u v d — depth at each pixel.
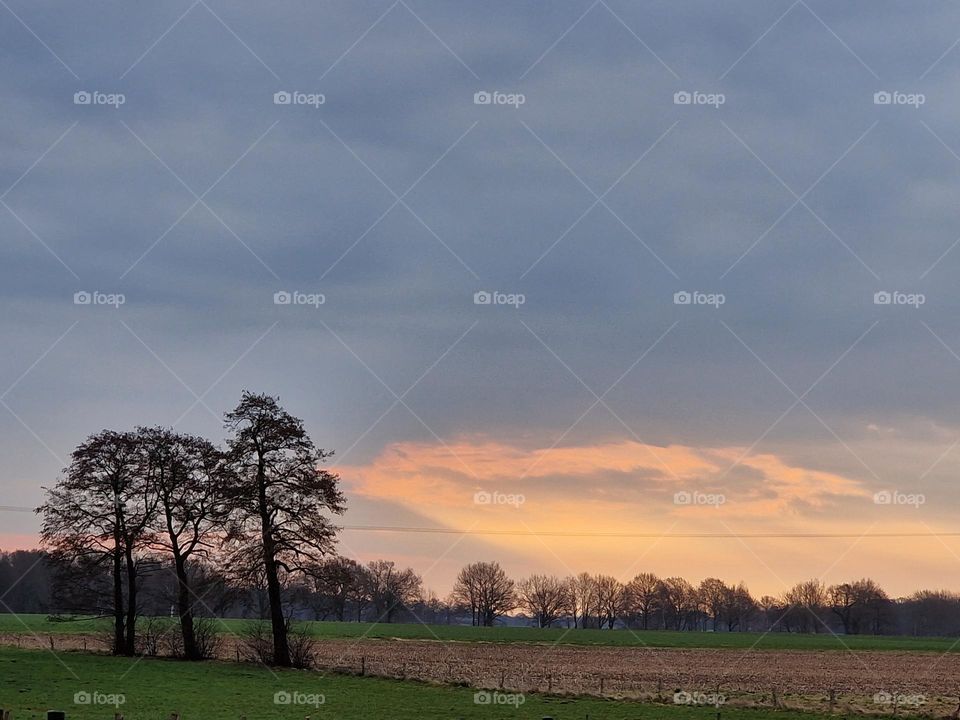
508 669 87.69
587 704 56.12
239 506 71.00
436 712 50.94
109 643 78.31
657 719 50.12
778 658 117.25
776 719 51.25
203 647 76.25
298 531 71.75
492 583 198.62
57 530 75.00
